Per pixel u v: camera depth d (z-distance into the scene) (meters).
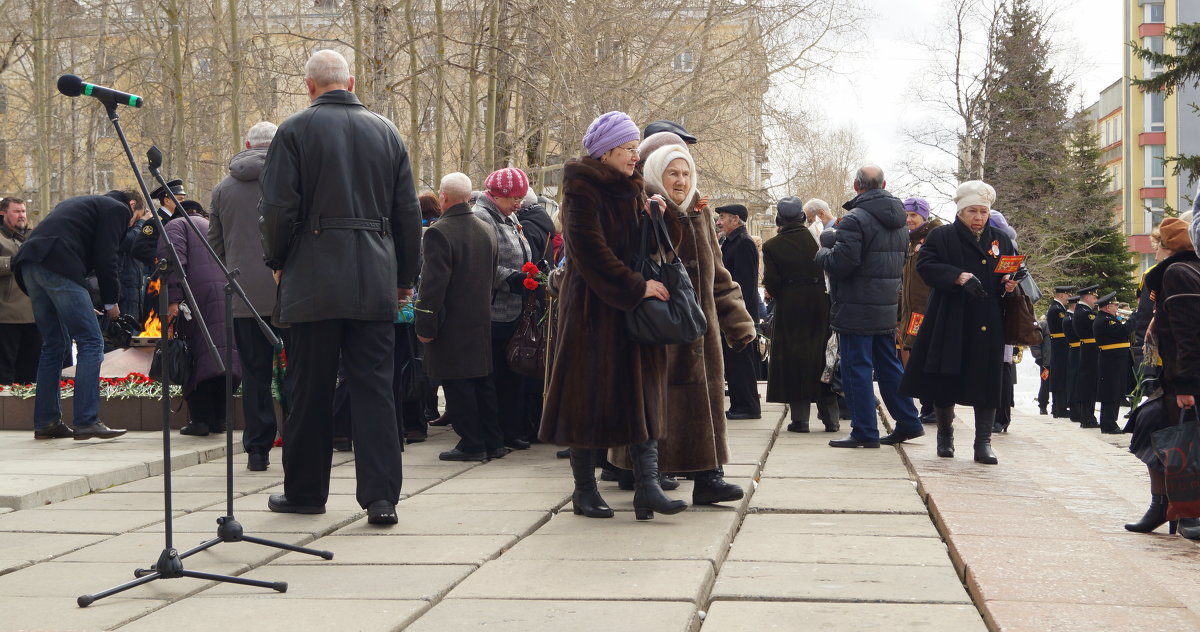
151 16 27.61
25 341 11.97
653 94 21.88
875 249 8.92
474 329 8.23
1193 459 6.51
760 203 24.33
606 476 7.25
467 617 3.96
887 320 9.01
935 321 8.33
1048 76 46.88
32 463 7.60
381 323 5.84
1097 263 46.94
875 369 9.27
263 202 5.71
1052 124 46.47
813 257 10.12
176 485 7.19
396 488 5.79
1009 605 3.99
